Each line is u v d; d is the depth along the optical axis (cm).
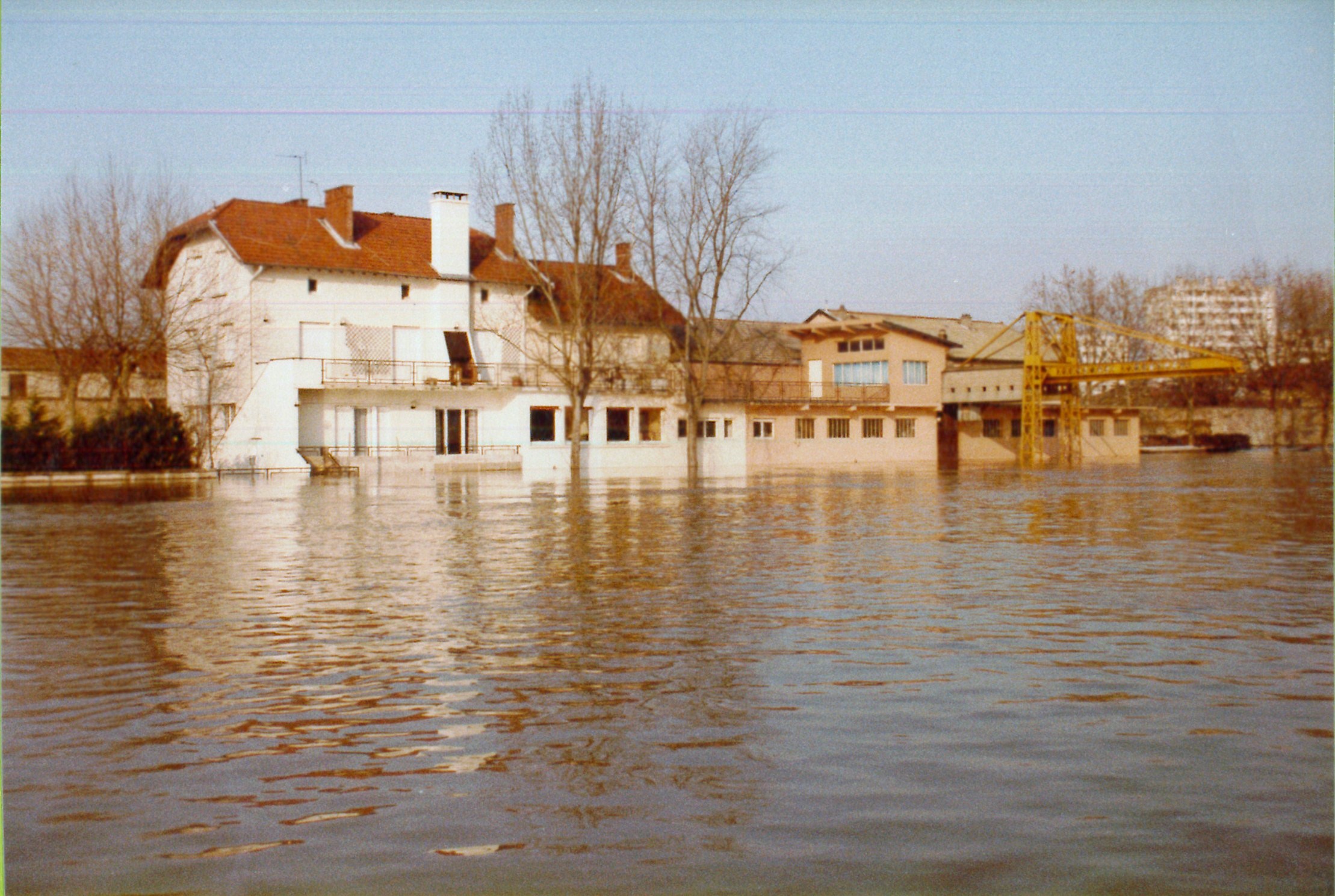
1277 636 1010
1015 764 654
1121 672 873
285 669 894
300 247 5325
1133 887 500
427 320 5644
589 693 813
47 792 619
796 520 2308
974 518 2347
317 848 544
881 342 6781
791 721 739
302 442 5081
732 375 6500
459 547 1784
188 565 1560
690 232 5291
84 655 947
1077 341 8181
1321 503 2752
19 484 4097
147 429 4675
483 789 617
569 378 5188
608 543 1844
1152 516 2364
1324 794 605
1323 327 7894
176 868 524
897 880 507
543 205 5106
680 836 553
